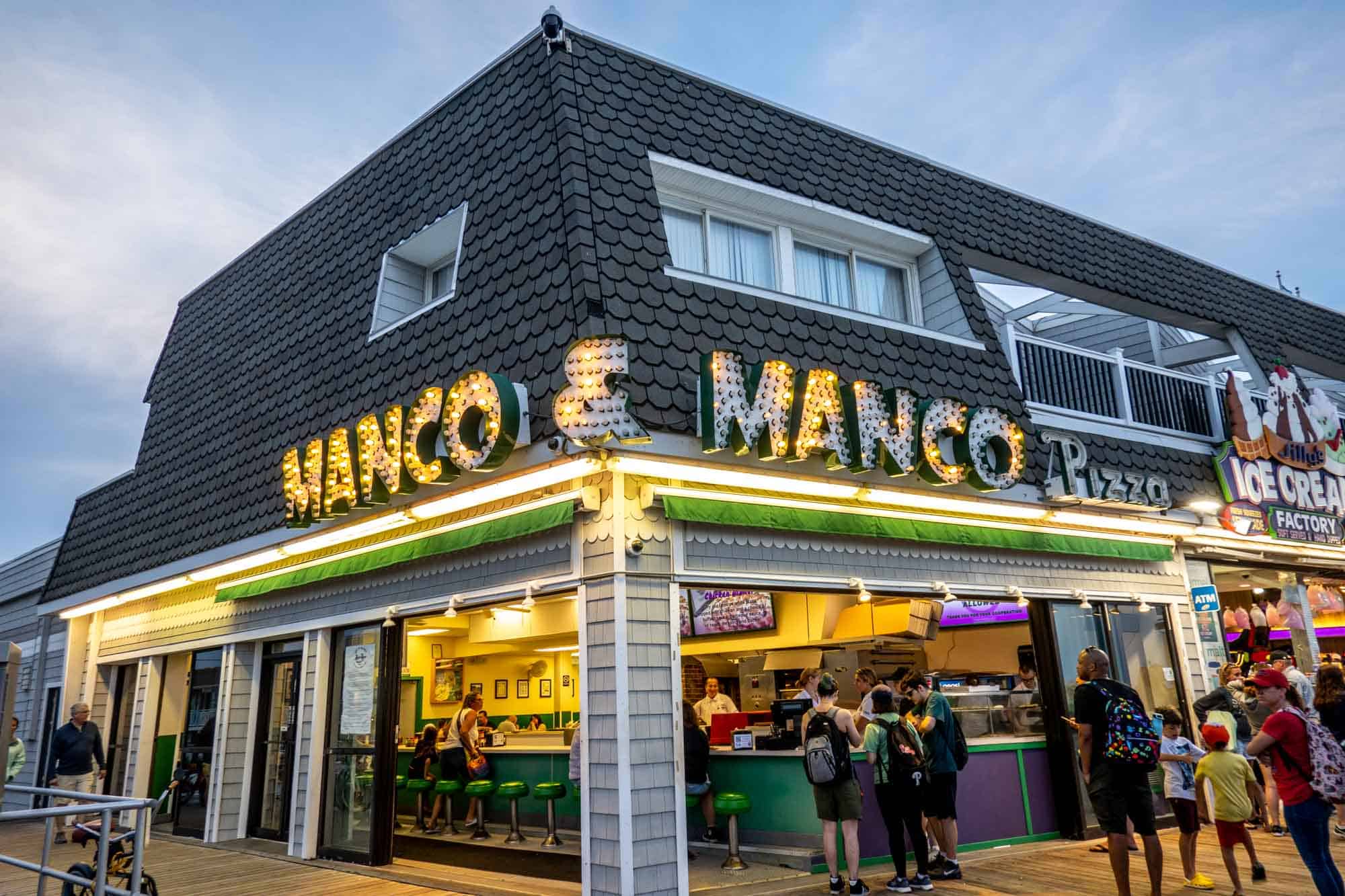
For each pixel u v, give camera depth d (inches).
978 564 372.2
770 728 380.2
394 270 414.0
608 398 264.8
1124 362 466.9
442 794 433.7
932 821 310.8
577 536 288.8
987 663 503.2
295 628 422.0
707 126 371.6
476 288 342.6
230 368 518.9
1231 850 273.0
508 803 446.3
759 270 383.2
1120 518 414.0
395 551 357.1
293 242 511.2
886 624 441.1
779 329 337.1
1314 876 219.1
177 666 545.6
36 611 674.8
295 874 349.4
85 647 619.8
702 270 364.5
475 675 636.1
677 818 267.3
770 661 521.7
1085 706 257.9
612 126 339.9
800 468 314.2
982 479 341.7
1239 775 275.9
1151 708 417.1
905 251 426.9
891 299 426.0
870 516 335.3
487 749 461.4
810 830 328.8
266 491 435.5
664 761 269.3
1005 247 450.9
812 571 319.6
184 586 519.8
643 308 300.0
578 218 303.9
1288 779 224.4
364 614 380.5
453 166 391.5
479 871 342.3
